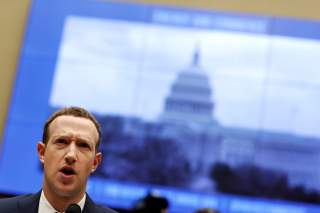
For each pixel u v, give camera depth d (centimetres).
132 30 649
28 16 657
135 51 644
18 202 199
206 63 636
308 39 634
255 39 639
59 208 196
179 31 646
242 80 629
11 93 655
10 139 623
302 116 618
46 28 652
